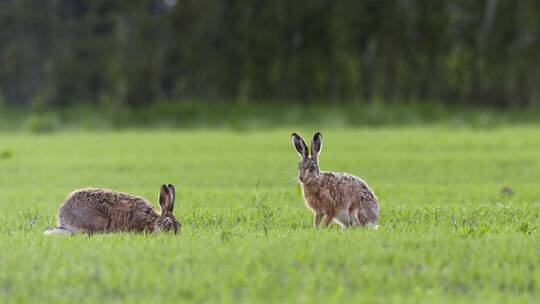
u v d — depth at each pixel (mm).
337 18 152625
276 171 60719
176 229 28562
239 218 33469
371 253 23062
